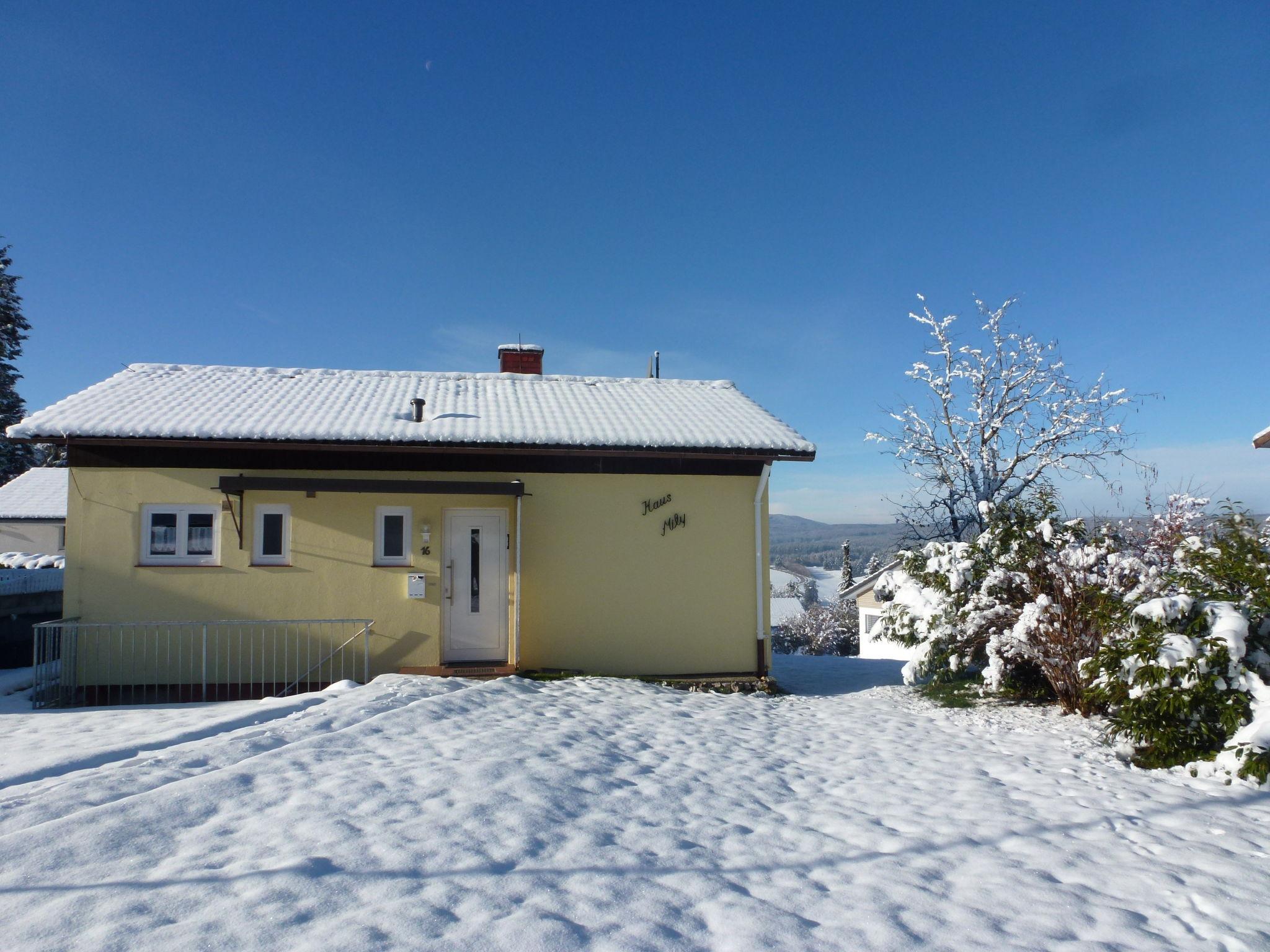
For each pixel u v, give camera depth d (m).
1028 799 5.87
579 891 3.77
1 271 30.77
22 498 25.53
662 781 5.95
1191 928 3.74
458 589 10.77
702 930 3.46
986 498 19.62
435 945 3.12
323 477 10.20
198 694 9.65
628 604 10.94
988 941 3.52
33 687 9.06
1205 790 6.15
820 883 4.12
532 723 7.61
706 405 12.85
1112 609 8.04
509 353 15.49
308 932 3.16
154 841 4.01
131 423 9.66
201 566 9.81
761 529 11.29
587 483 10.95
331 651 10.02
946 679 11.21
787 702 10.22
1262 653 6.80
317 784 5.11
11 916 3.19
